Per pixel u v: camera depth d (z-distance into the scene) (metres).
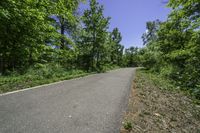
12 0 11.27
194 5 9.55
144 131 4.45
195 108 8.02
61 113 5.30
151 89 11.74
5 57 14.57
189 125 5.67
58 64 20.22
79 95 8.11
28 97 7.10
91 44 34.12
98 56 38.00
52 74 15.52
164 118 5.83
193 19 10.15
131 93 9.50
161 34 25.92
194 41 11.13
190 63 13.87
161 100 8.59
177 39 19.95
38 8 13.99
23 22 13.03
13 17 12.03
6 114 4.94
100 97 7.93
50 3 14.99
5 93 7.58
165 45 24.67
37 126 4.22
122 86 12.09
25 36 14.06
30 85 9.96
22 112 5.18
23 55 15.12
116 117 5.20
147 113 5.97
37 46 15.73
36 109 5.55
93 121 4.76
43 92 8.31
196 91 10.88
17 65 15.80
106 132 4.10
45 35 16.09
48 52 18.44
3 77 11.00
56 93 8.27
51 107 5.86
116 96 8.37
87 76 19.59
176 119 5.95
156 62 33.50
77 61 31.70
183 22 11.33
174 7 10.22
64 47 23.50
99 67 36.88
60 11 15.95
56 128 4.16
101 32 34.41
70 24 24.12
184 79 13.77
